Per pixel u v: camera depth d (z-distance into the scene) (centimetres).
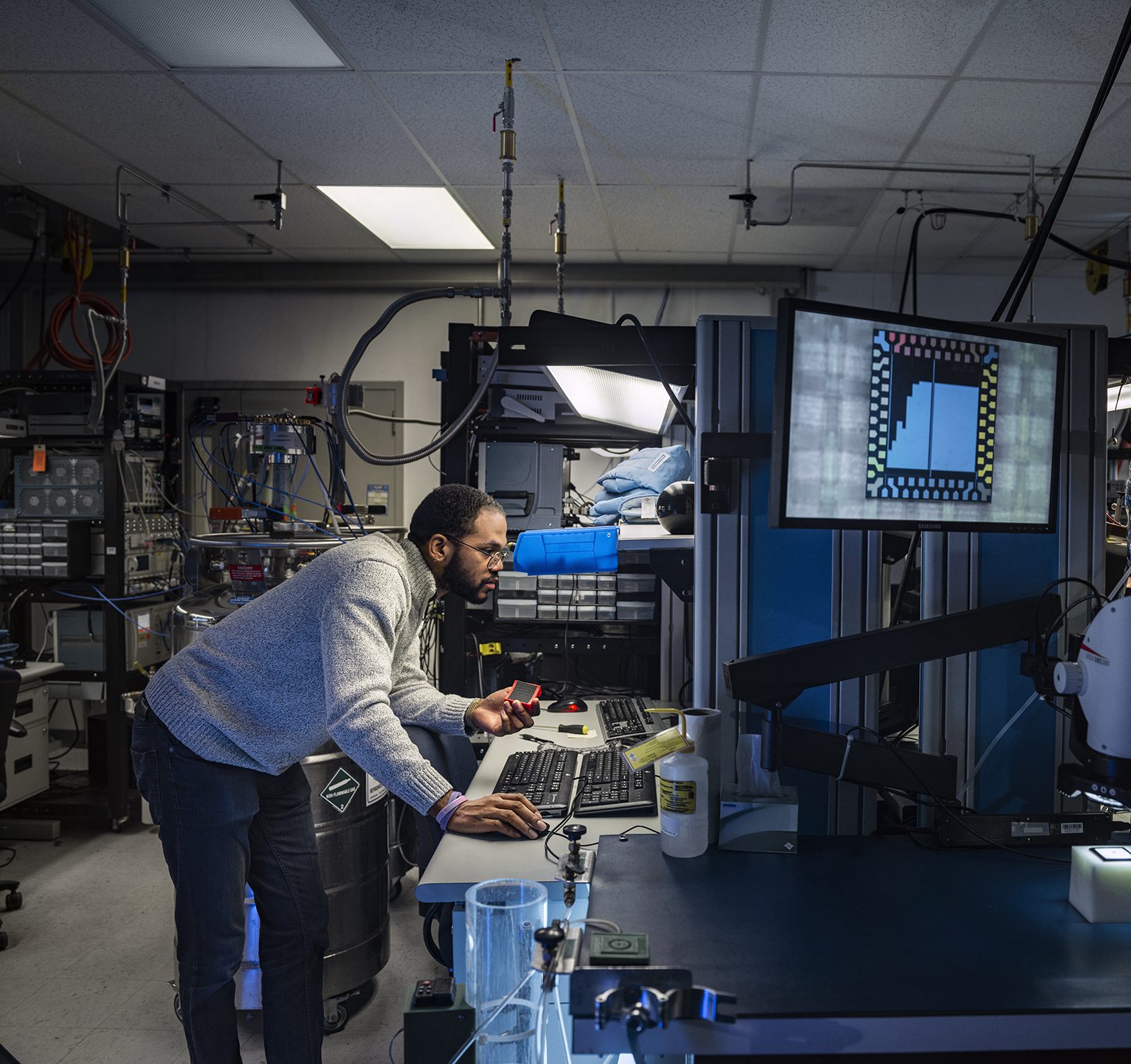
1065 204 387
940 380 135
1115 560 214
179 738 158
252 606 169
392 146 338
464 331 225
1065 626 157
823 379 128
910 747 156
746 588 154
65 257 436
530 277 489
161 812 162
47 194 394
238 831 163
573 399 242
